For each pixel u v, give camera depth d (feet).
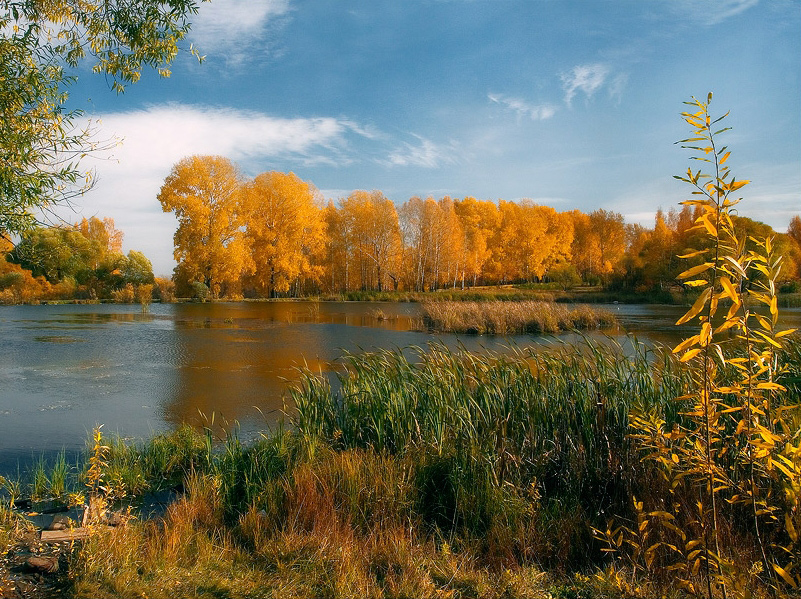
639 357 19.16
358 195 179.63
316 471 15.93
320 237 161.58
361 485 15.03
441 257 179.11
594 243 221.05
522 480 15.38
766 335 6.38
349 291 175.42
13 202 14.05
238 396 32.86
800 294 118.01
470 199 216.54
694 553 7.60
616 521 12.65
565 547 12.30
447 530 14.03
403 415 18.66
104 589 10.64
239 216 145.48
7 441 23.66
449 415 18.19
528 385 18.92
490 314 70.13
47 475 19.04
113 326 76.95
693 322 81.76
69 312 103.96
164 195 136.05
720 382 12.81
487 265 208.23
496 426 17.06
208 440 19.79
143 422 26.99
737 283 6.28
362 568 11.51
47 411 29.22
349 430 19.48
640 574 10.71
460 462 15.81
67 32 18.03
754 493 7.64
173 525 13.48
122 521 13.57
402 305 131.64
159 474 19.07
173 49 18.45
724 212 6.39
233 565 11.87
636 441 14.48
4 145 13.69
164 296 140.15
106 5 17.92
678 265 150.20
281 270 156.15
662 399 17.33
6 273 130.72
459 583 11.05
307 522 13.79
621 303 142.20
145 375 39.78
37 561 11.74
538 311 72.49
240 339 61.87
